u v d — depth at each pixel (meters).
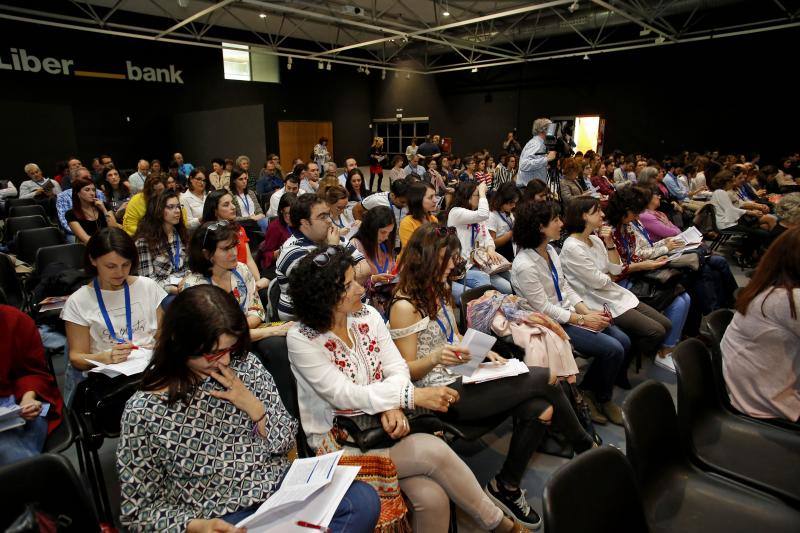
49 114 10.69
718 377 1.95
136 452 1.15
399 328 1.83
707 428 1.77
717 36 9.70
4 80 10.07
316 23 11.83
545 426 1.83
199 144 12.84
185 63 12.80
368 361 1.67
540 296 2.50
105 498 1.80
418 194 3.38
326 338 1.59
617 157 11.20
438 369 1.88
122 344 1.83
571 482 1.05
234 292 2.30
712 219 5.80
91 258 1.88
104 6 10.44
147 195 3.66
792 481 1.53
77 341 1.91
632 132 12.23
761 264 1.79
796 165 9.02
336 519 1.29
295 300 1.55
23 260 3.85
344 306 1.55
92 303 1.94
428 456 1.50
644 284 3.10
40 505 0.97
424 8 10.60
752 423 1.80
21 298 3.01
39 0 9.97
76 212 3.98
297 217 2.51
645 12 9.13
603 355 2.45
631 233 3.33
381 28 9.10
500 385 1.81
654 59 11.55
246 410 1.25
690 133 11.28
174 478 1.19
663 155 11.78
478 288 2.54
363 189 6.06
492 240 3.67
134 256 1.92
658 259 3.15
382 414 1.54
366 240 2.78
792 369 1.75
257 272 3.29
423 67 16.33
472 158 10.33
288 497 1.17
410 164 9.42
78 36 10.89
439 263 1.83
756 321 1.78
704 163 8.49
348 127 17.72
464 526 1.85
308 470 1.32
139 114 12.27
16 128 10.27
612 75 12.34
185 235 2.97
